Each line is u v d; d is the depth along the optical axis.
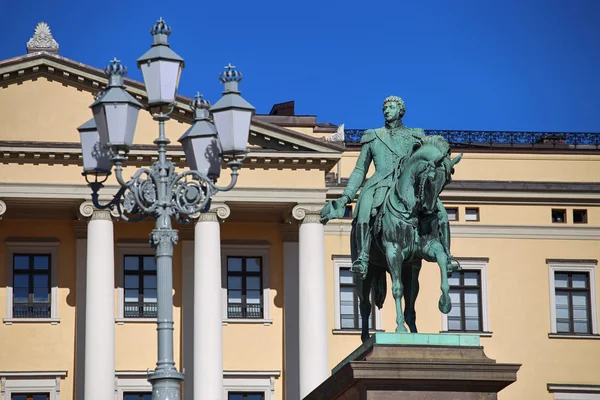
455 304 62.03
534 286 62.81
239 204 58.88
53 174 57.84
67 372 59.44
